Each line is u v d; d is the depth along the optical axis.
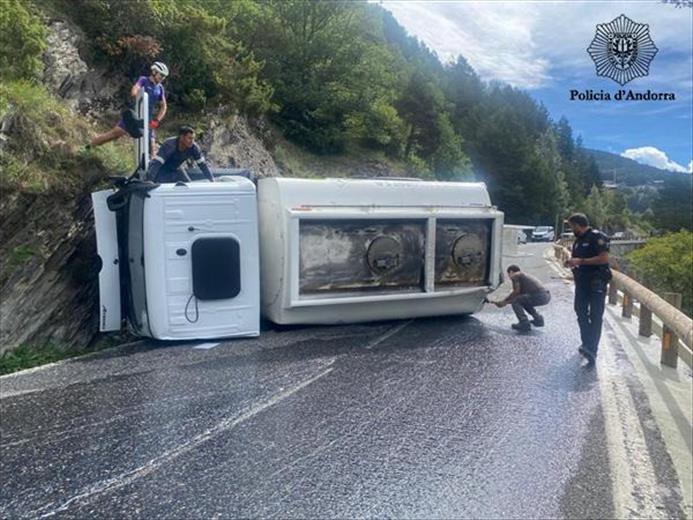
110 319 7.25
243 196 7.00
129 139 10.66
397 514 3.41
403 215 7.94
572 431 4.79
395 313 8.30
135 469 3.87
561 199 87.31
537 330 8.61
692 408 5.73
